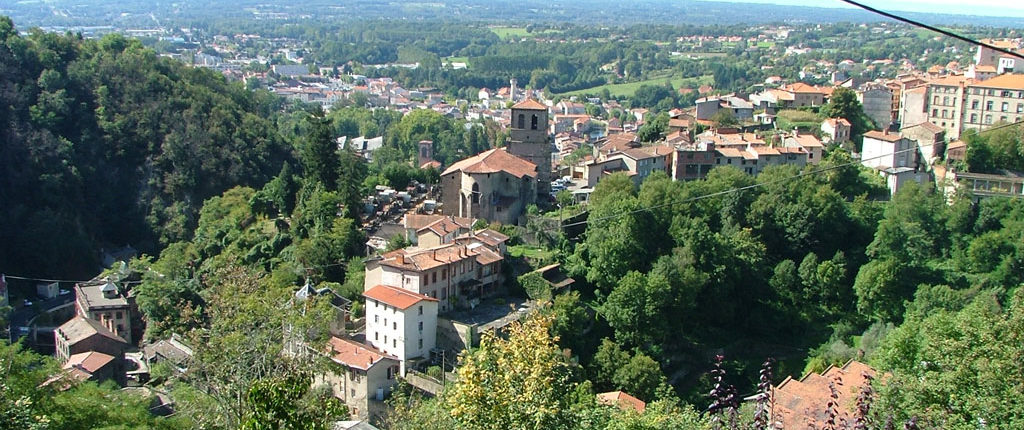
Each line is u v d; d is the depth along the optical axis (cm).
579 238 13512
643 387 10381
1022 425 4809
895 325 12369
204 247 15900
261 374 6278
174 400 7175
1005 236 13750
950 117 19862
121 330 13338
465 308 11762
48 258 16625
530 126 16012
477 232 13375
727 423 4238
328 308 9412
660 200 13500
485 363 4738
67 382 6675
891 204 14812
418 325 10794
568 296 11438
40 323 14112
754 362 12038
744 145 17588
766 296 13138
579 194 15750
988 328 5500
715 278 12569
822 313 12975
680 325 11988
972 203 15012
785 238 14200
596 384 10675
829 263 13200
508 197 14675
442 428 6144
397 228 14700
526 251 13400
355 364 9875
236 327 6569
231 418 6091
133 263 15338
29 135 18575
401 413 6662
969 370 5359
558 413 4600
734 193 14262
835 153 17912
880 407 5197
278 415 4066
